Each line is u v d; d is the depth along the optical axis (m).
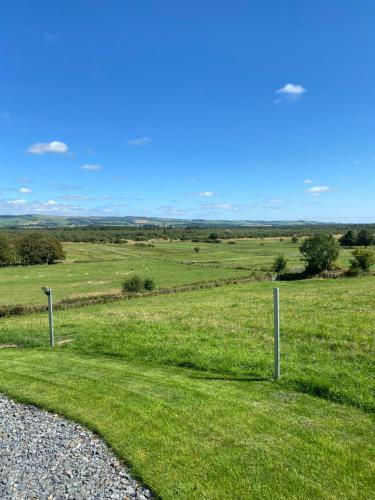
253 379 9.35
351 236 116.56
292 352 11.41
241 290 37.94
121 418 7.64
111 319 19.05
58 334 15.98
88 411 8.08
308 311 17.94
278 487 5.34
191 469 5.86
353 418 7.12
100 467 6.16
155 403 8.19
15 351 13.78
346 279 43.72
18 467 6.27
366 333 12.81
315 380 8.60
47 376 10.45
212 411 7.64
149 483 5.62
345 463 5.78
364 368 9.66
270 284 43.44
